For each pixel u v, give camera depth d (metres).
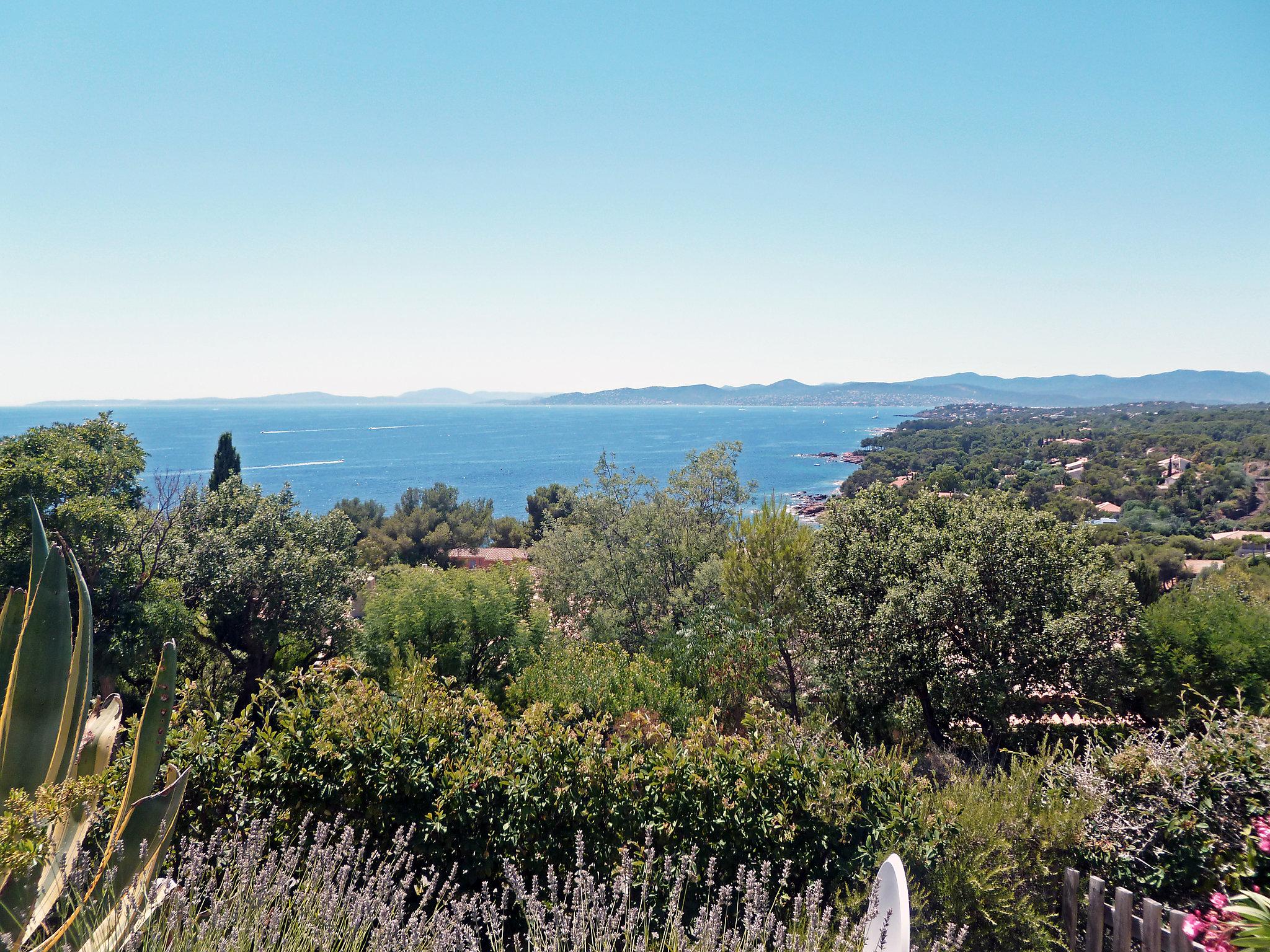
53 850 2.81
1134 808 4.55
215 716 5.33
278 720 5.49
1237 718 4.82
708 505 23.50
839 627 12.89
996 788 4.86
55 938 2.52
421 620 15.47
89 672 3.30
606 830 4.85
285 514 24.06
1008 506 13.89
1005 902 4.14
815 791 4.84
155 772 3.16
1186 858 4.28
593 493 24.06
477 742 5.50
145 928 2.65
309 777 4.99
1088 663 11.45
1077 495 99.38
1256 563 46.47
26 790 3.09
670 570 20.23
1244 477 95.25
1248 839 4.05
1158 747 4.87
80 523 15.84
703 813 4.80
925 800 4.79
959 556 12.58
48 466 16.06
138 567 17.64
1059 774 4.96
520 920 4.62
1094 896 3.92
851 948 3.33
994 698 11.07
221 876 3.60
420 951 3.17
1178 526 78.06
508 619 16.08
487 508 75.00
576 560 23.02
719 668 11.83
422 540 63.50
